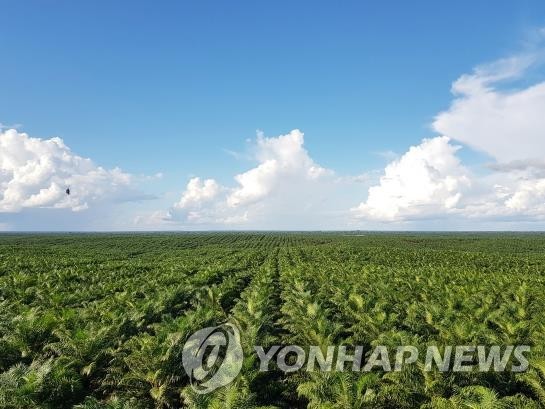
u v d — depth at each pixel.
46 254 67.94
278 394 11.65
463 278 30.88
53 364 11.43
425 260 52.97
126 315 16.08
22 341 13.45
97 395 11.84
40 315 17.06
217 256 65.56
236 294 27.25
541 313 17.28
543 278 31.28
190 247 103.00
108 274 36.03
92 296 24.38
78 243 113.25
